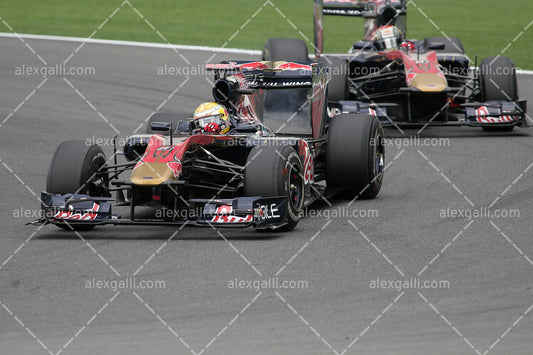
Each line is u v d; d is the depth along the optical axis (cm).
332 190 3172
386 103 4384
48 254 2486
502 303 2058
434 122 4384
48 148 4284
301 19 10094
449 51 5091
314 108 3241
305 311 2012
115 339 1862
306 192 2930
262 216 2575
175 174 2567
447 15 10512
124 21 9606
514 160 3897
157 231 2750
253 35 8719
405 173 3681
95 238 2666
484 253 2470
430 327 1917
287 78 3197
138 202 2644
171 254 2466
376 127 3200
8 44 7700
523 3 11731
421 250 2503
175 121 3312
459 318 1967
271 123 3416
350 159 3102
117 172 2930
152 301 2083
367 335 1873
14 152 4172
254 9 10894
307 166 2944
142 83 6144
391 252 2483
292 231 2730
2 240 2653
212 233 2711
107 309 2036
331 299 2091
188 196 2797
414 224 2811
